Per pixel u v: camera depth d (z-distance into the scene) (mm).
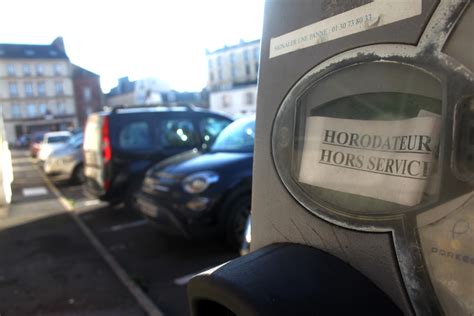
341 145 1128
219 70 34219
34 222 6832
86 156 7258
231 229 4469
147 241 5449
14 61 63781
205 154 5051
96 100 70000
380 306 979
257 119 1414
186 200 4410
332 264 1092
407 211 958
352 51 1086
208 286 1099
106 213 7281
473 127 855
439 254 898
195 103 39438
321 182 1169
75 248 5281
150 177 5039
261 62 1401
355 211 1072
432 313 910
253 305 975
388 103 1022
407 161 975
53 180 11133
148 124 6641
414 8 949
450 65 886
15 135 64188
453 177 883
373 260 1026
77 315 3438
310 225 1193
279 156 1308
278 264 1111
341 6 1111
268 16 1369
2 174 7441
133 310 3492
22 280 4242
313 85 1200
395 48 987
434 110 926
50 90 66312
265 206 1361
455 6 879
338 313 966
